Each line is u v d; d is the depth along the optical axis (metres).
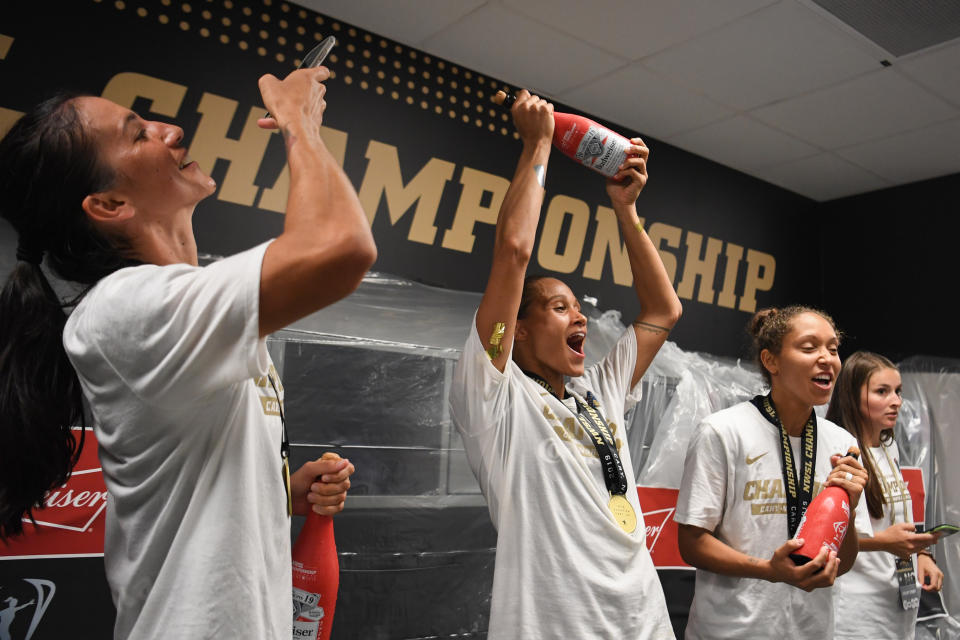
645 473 2.93
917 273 3.72
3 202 0.81
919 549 1.98
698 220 3.51
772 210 3.87
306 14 2.43
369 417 2.39
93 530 1.90
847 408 2.47
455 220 2.71
